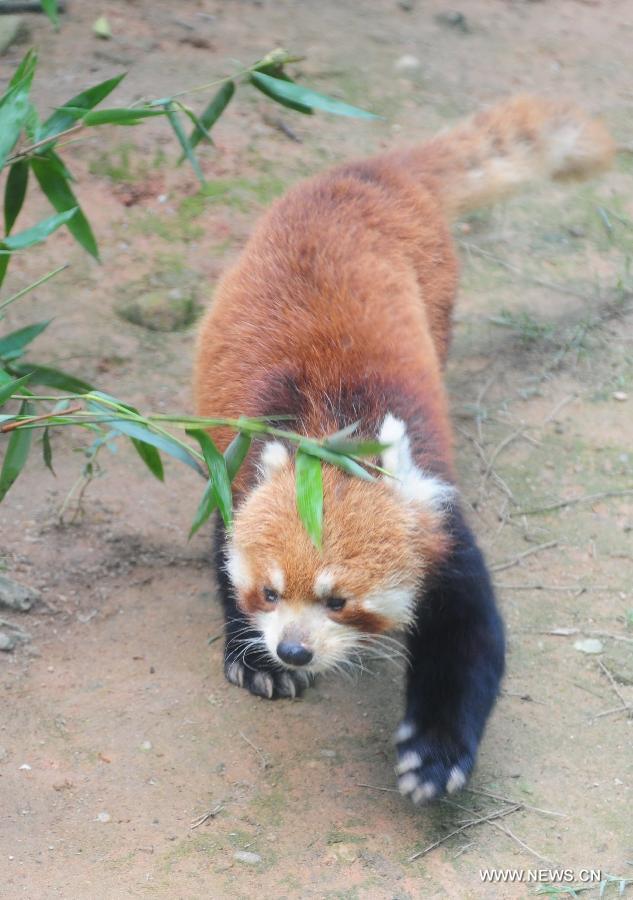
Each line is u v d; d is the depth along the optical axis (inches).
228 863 127.4
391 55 323.0
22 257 234.1
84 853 126.8
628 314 239.1
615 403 215.2
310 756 144.7
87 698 150.0
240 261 177.3
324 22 338.0
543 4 374.0
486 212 266.8
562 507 190.4
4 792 133.6
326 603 130.8
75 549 173.9
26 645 157.2
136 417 119.5
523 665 159.2
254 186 260.4
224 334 162.4
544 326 233.6
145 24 318.7
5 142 126.9
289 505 131.5
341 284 156.9
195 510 185.5
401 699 155.9
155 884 123.5
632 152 291.4
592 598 172.2
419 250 179.9
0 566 167.2
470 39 342.3
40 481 187.0
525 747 146.3
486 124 213.5
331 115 289.3
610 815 136.3
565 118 221.9
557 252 257.6
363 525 130.0
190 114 143.2
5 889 120.5
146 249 241.1
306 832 132.9
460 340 230.2
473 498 191.0
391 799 138.9
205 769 140.9
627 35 358.6
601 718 150.7
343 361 145.4
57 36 303.6
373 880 126.7
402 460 133.1
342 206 176.6
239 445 125.5
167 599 169.6
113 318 225.1
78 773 137.9
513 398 215.8
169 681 154.7
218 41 314.3
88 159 259.1
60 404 148.3
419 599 137.9
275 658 135.8
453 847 132.0
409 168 196.2
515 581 174.9
